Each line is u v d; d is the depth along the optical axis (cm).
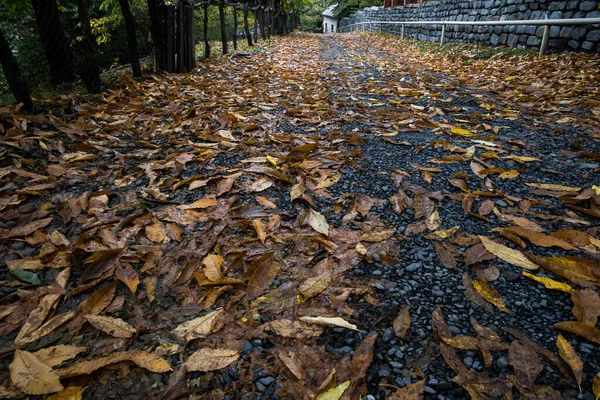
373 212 208
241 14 1788
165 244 183
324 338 133
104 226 196
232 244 182
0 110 318
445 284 156
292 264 169
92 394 117
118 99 444
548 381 116
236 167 262
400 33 1611
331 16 4288
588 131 316
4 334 138
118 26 1003
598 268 154
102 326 138
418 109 409
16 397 115
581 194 209
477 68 660
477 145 298
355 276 162
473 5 952
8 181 240
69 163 269
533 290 152
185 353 130
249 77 613
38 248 184
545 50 668
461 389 115
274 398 114
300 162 265
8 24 746
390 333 135
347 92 512
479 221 197
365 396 113
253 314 144
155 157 286
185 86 532
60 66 507
